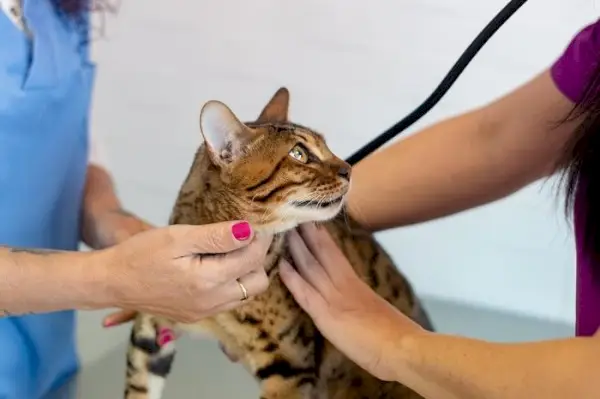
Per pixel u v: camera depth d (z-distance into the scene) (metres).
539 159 1.05
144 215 1.81
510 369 0.73
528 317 1.74
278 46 1.65
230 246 0.78
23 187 0.95
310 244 1.00
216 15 1.65
